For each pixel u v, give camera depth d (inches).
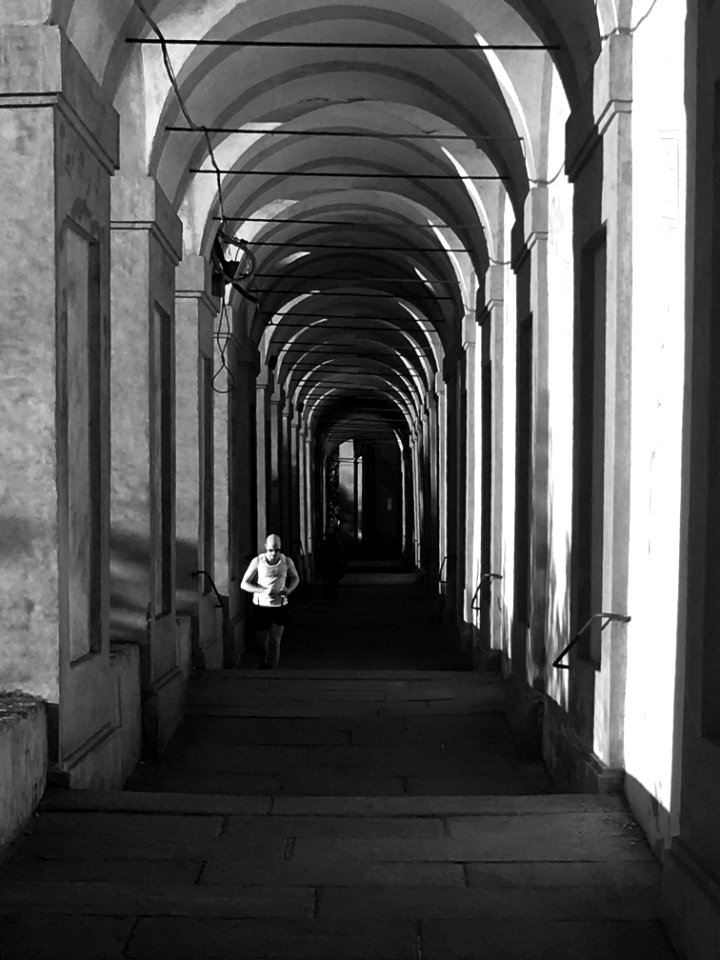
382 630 826.2
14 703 256.1
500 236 515.2
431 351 984.9
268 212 679.1
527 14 335.0
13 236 267.7
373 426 2108.8
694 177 213.5
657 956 185.3
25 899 202.4
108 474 315.9
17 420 268.7
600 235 294.4
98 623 309.6
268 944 185.9
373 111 535.8
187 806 254.4
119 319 391.9
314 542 1729.8
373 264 842.8
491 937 190.4
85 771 280.7
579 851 231.0
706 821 181.6
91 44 313.6
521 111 385.7
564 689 334.0
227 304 639.1
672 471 230.2
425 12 406.0
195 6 385.1
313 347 1160.8
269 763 369.4
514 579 438.6
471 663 607.5
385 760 372.5
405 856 226.8
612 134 270.7
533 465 387.2
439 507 909.2
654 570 242.8
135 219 390.0
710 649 185.0
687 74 217.3
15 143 267.1
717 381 183.0
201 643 521.7
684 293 222.2
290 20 410.3
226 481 618.2
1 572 268.4
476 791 339.3
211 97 444.5
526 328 426.6
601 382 301.4
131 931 189.8
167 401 426.3
